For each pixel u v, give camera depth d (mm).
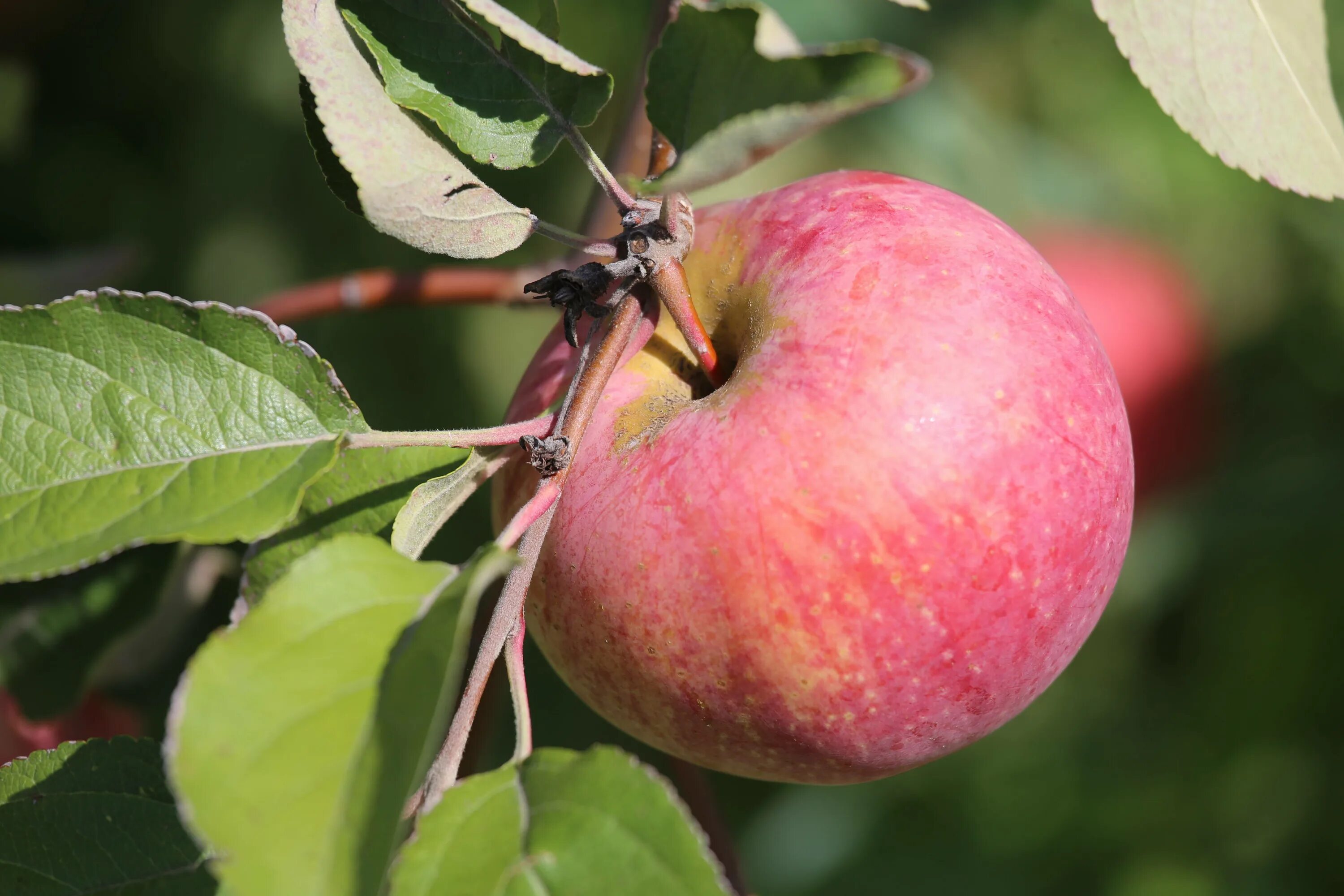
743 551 427
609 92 442
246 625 397
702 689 437
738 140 404
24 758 445
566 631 445
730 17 415
